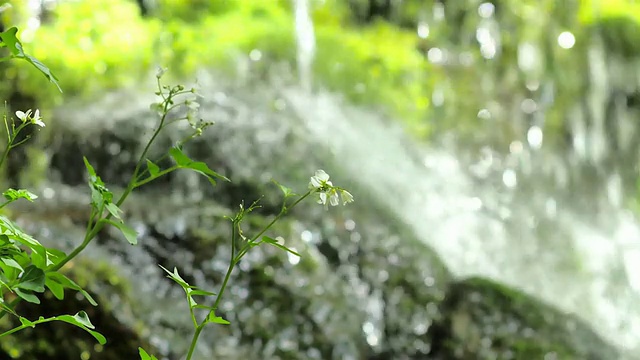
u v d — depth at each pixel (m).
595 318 6.71
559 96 9.88
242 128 6.23
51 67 6.34
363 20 9.90
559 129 9.70
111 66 6.74
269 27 8.39
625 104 10.12
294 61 8.09
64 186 5.43
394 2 10.01
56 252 1.60
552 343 5.07
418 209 6.77
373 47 8.98
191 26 8.16
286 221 5.38
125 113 6.11
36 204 4.92
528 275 6.79
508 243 7.07
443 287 5.41
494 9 10.23
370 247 5.58
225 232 5.00
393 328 5.14
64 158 5.71
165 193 5.68
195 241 4.88
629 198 9.70
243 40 8.06
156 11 8.28
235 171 5.87
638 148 9.91
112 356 3.58
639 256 7.82
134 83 6.78
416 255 5.62
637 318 7.00
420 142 8.16
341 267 5.41
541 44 10.12
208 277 4.75
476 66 9.73
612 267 7.53
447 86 9.29
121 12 7.12
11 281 1.50
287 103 7.25
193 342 1.52
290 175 5.99
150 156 5.83
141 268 4.66
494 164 8.93
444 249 6.32
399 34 9.61
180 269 4.74
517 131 9.43
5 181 5.04
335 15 9.50
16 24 5.58
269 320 4.64
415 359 5.07
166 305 4.43
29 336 3.39
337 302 4.93
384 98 8.33
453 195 7.41
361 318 5.01
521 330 5.11
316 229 5.55
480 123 9.20
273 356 4.52
